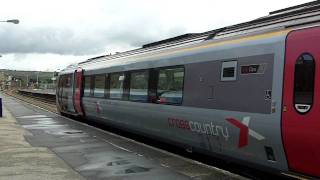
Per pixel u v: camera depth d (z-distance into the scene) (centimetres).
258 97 909
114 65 1853
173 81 1284
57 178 937
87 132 1880
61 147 1404
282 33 870
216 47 1078
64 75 2903
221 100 1038
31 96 7262
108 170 1034
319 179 783
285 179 974
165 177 959
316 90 774
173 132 1289
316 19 815
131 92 1619
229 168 1134
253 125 919
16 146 1404
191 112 1167
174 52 1302
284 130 836
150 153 1290
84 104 2333
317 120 769
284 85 841
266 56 896
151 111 1423
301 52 812
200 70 1136
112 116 1864
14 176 948
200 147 1155
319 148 768
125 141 1566
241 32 1017
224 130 1026
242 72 966
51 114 3123
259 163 928
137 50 1680
